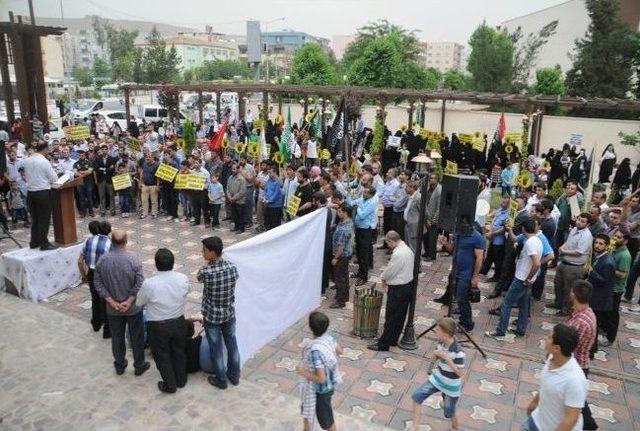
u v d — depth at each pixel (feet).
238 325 22.18
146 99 191.52
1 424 18.79
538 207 29.81
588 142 85.76
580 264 27.78
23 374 21.94
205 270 19.89
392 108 104.63
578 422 13.71
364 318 25.79
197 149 56.18
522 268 25.53
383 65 128.47
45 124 68.59
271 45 453.17
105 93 213.05
